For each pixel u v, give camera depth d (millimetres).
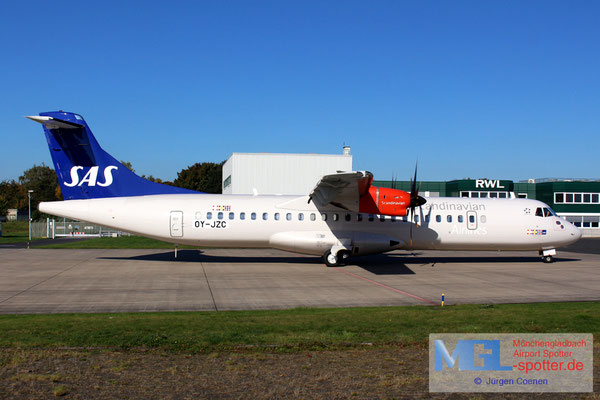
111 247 29781
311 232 19906
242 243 20094
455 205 21109
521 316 9906
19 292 13281
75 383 5840
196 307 11398
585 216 50594
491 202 21578
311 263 21094
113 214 19562
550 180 52094
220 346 7469
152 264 20266
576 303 11961
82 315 10250
